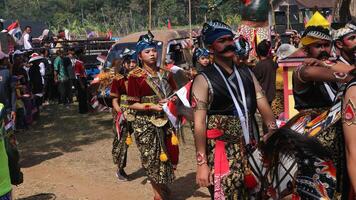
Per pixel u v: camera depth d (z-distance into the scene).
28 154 8.42
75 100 15.39
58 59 14.60
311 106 3.29
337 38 3.42
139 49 5.19
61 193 6.20
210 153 3.42
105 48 18.72
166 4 68.19
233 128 3.40
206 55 5.74
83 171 7.13
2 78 6.90
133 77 5.16
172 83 5.31
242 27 7.62
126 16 71.00
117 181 6.54
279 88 7.11
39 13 95.12
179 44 11.01
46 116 12.48
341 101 2.66
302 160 2.95
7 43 12.04
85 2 83.19
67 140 9.46
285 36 11.09
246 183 3.33
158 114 5.18
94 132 10.12
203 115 3.36
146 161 5.23
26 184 6.62
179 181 6.35
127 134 6.30
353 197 2.70
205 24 3.41
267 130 3.57
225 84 3.35
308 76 3.13
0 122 3.94
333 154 2.86
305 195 2.95
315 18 3.30
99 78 8.71
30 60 12.83
